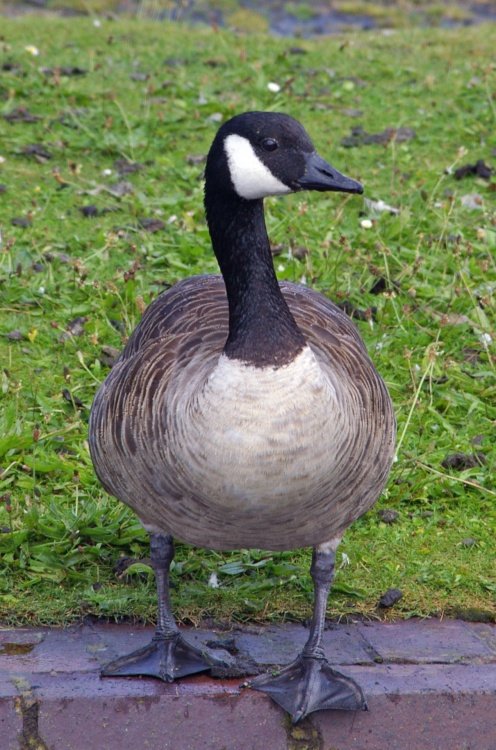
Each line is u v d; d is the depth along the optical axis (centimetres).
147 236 1365
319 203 1455
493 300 1280
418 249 1334
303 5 2698
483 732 744
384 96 1795
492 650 802
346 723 741
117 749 723
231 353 679
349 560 912
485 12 2670
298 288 892
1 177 1485
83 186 1478
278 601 864
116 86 1777
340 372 743
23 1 2516
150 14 2461
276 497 682
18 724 721
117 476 768
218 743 731
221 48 1988
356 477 727
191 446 679
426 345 1207
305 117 1702
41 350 1175
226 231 730
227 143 736
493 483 1023
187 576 899
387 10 2659
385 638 818
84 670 761
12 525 917
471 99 1772
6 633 809
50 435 1029
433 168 1549
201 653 777
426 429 1091
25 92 1711
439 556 923
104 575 892
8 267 1282
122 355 880
